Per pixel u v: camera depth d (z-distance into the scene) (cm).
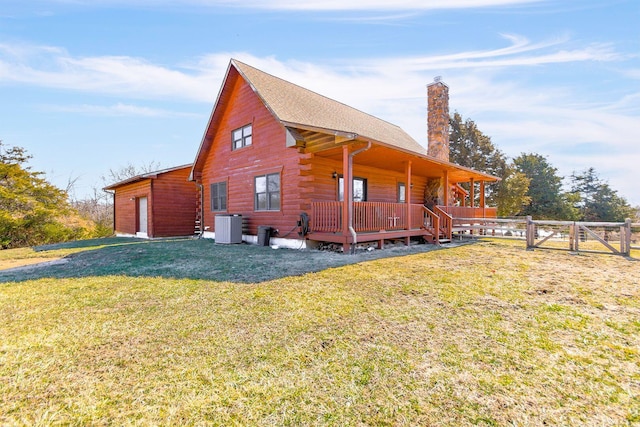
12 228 1387
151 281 497
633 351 261
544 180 3309
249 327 309
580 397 202
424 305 372
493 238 1242
